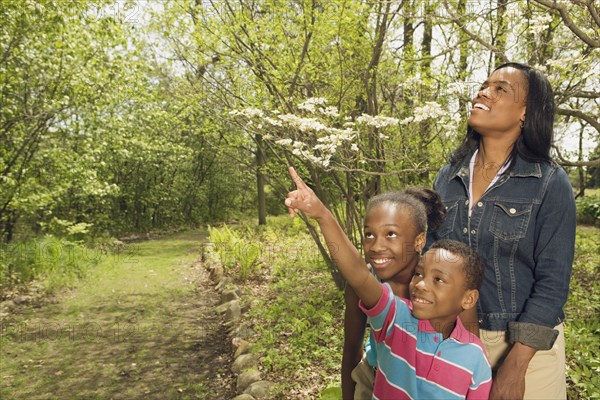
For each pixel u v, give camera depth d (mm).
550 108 1564
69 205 14039
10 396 4289
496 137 1627
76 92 8734
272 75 5125
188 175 20859
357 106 5582
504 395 1399
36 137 8898
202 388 4395
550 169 1545
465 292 1388
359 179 5367
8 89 8102
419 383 1394
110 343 5559
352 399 1732
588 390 3227
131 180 17688
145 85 10109
